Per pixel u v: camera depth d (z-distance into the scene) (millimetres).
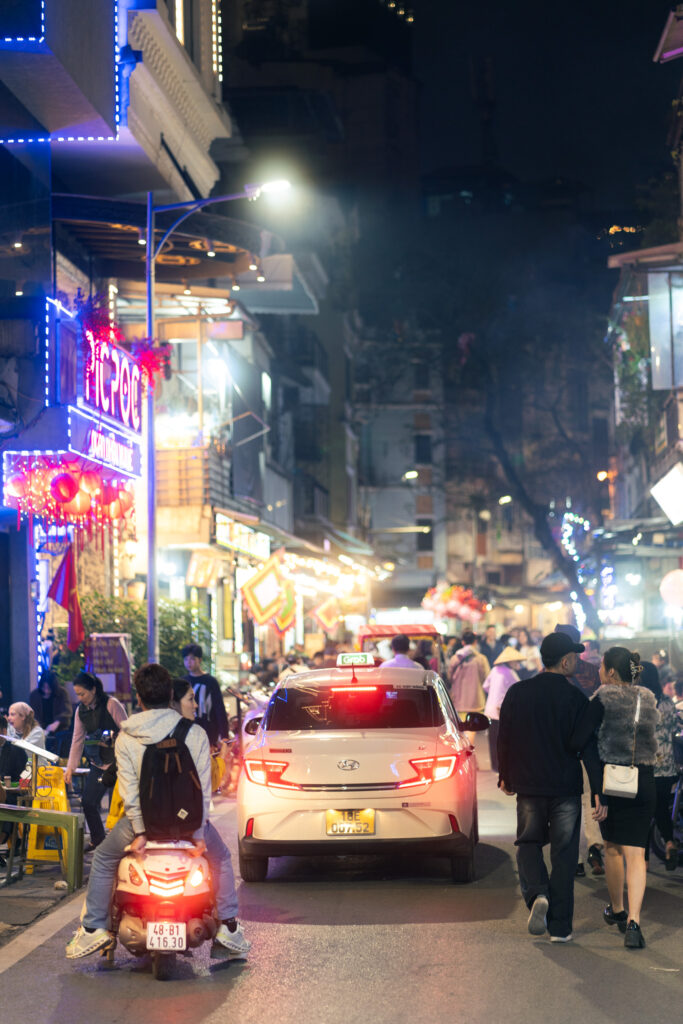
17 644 18375
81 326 16859
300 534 52312
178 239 20938
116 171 23109
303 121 53688
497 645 31172
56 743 15664
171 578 28594
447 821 10227
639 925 8234
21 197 16750
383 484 84375
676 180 28719
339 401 66562
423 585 84312
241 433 34656
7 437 16109
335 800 10227
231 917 7961
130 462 19703
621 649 8609
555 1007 6695
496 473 84438
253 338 38000
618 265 24453
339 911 9445
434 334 57375
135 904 7746
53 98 16906
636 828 8281
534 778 8344
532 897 8211
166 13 22250
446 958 7887
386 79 83438
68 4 16141
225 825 14344
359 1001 6941
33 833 11391
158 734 7703
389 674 11484
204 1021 6637
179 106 24422
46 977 7664
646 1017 6480
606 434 83750
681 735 11609
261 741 10711
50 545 20375
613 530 30344
